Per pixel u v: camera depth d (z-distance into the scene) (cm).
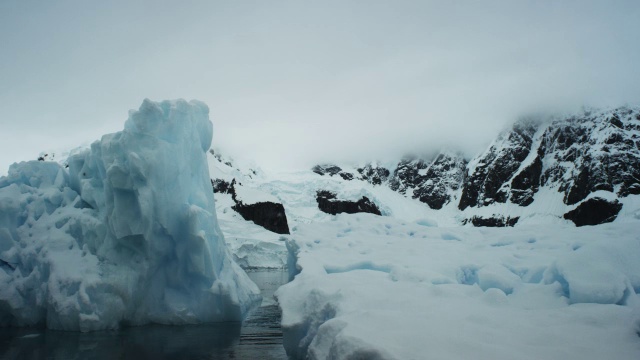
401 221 1479
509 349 507
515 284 814
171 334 1364
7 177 1731
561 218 11000
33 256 1502
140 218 1410
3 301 1442
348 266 1002
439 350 507
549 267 823
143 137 1450
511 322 608
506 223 12312
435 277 857
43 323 1457
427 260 976
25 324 1452
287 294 916
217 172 10019
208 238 1566
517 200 12719
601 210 9438
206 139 1794
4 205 1557
